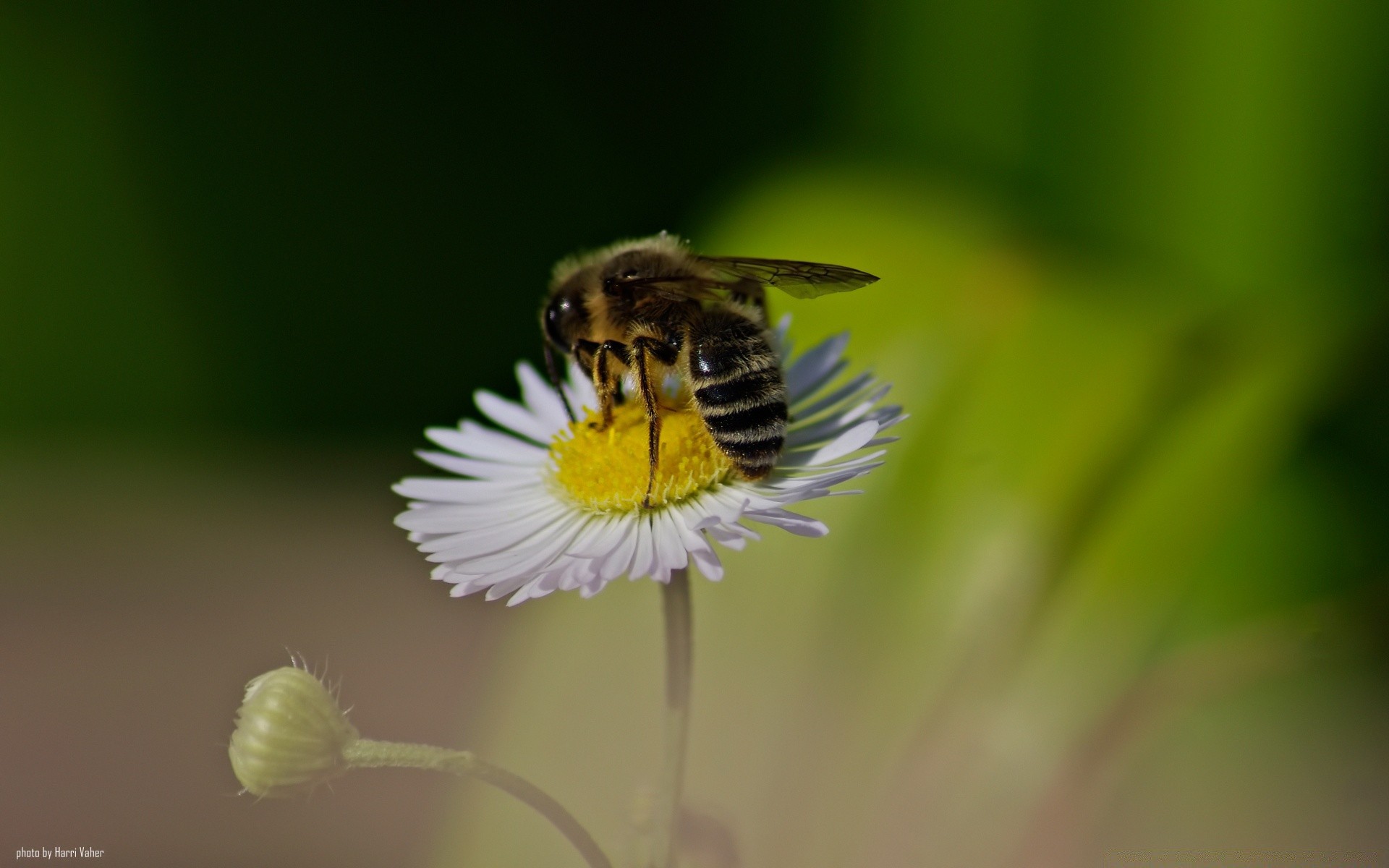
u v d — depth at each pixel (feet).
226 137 0.77
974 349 0.64
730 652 0.62
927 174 0.72
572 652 0.63
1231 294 0.67
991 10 0.70
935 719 0.60
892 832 0.59
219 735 0.71
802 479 0.54
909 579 0.62
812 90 0.76
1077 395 0.63
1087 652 0.61
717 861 0.55
